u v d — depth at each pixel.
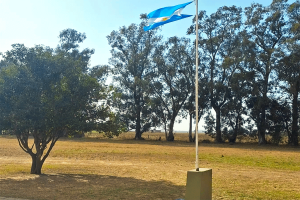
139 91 57.03
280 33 48.94
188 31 54.28
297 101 47.31
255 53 46.91
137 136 58.03
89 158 23.09
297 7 45.66
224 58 49.16
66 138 54.44
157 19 10.47
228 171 17.52
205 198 8.55
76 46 62.88
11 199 9.55
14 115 12.40
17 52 13.54
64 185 12.31
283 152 33.38
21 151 26.66
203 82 52.50
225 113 50.09
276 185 13.19
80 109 14.05
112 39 58.38
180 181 13.76
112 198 10.20
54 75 13.62
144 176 15.06
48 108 12.95
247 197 10.70
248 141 56.41
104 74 56.72
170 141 54.72
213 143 51.59
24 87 12.91
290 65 43.06
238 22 52.28
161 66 54.56
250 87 48.59
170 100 56.38
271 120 48.97
